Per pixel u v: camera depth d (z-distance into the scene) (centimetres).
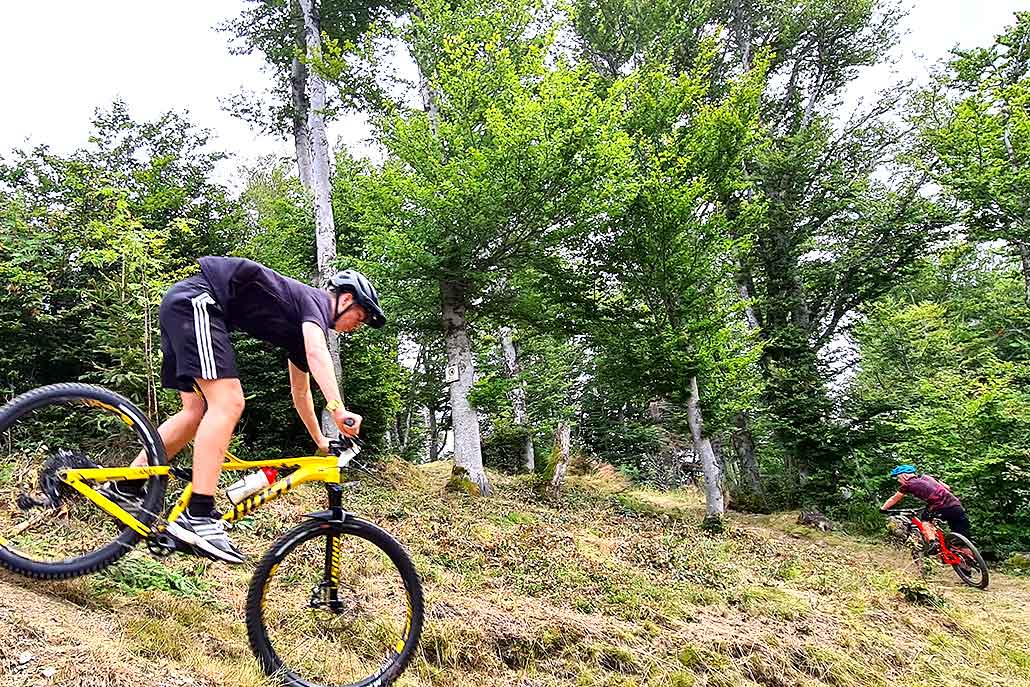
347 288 333
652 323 1394
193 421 326
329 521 324
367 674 361
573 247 1364
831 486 1630
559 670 448
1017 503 1195
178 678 282
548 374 2398
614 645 487
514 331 1927
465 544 723
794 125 1916
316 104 1348
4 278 932
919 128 1686
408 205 1230
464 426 1280
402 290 1291
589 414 2847
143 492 299
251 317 318
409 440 2619
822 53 1925
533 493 1362
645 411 2620
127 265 840
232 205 1402
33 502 299
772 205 1758
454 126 1238
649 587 662
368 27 1426
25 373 973
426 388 2367
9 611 285
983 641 668
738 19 1920
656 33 1830
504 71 1234
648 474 2678
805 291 1855
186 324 291
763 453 1970
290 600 410
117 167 1362
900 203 1745
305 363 335
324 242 1313
